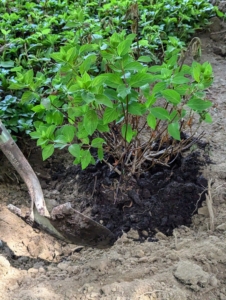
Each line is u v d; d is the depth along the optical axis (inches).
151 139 60.6
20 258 54.2
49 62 84.4
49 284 48.9
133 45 68.6
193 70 51.0
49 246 56.6
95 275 49.9
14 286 49.1
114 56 49.4
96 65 73.4
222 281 48.8
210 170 64.5
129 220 57.8
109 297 45.9
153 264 50.9
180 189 59.7
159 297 45.8
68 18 96.6
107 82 49.0
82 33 75.9
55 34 97.0
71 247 56.5
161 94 50.8
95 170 66.1
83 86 46.6
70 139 51.8
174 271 49.1
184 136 69.7
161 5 104.6
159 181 61.8
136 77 48.2
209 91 87.3
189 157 66.1
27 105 72.2
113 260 51.8
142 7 104.6
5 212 60.6
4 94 78.7
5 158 70.8
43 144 52.3
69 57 50.5
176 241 54.2
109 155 65.9
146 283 47.1
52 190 66.8
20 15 107.7
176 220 57.6
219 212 58.4
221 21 114.6
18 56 91.7
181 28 105.0
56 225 52.1
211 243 52.7
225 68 97.0
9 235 56.5
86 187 64.2
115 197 60.1
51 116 53.4
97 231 51.6
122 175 60.6
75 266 52.0
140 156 60.4
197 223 57.6
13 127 70.6
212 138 72.4
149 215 57.9
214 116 78.7
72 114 51.7
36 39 90.3
